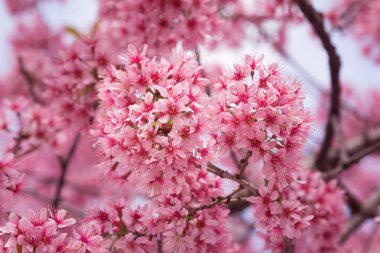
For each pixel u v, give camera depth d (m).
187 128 0.70
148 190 0.72
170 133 0.68
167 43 0.96
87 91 0.93
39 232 0.71
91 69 0.92
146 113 0.69
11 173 0.79
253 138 0.70
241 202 0.77
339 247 0.94
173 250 0.74
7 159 0.79
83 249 0.72
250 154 0.72
